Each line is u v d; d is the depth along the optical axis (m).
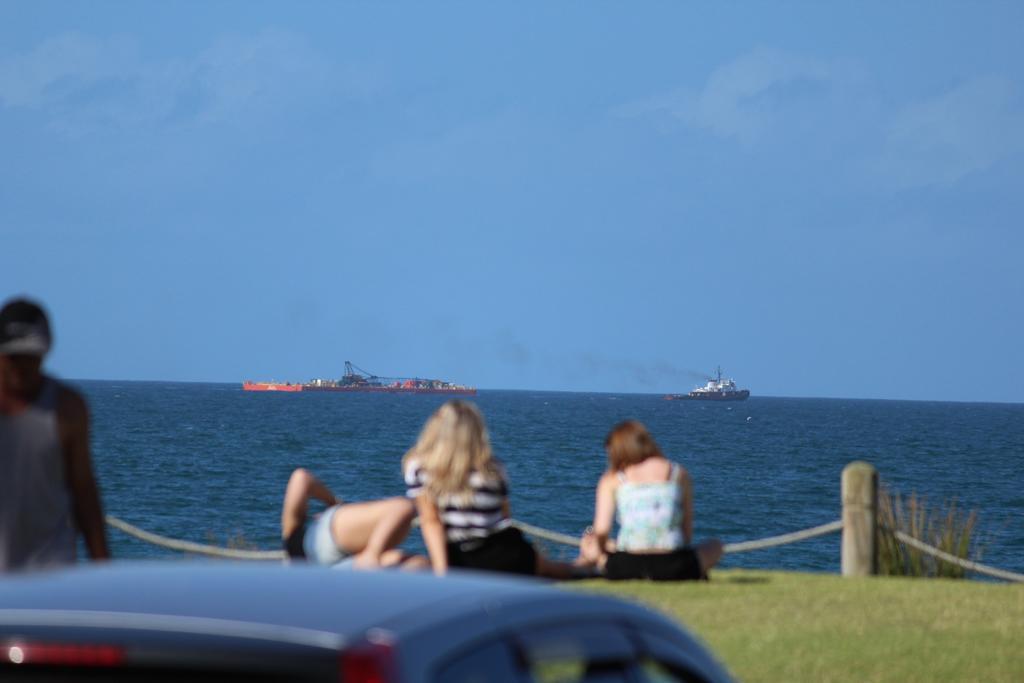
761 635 32.00
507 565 32.25
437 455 32.03
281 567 12.30
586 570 38.88
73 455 20.50
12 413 19.70
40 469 19.75
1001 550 106.88
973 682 29.14
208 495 150.12
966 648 31.91
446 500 32.03
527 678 10.60
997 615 36.44
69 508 20.36
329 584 11.25
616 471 39.41
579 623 11.72
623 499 39.00
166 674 9.38
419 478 32.38
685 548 38.97
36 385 19.89
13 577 11.64
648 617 12.83
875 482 44.84
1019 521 136.00
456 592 11.24
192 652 9.38
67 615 9.95
